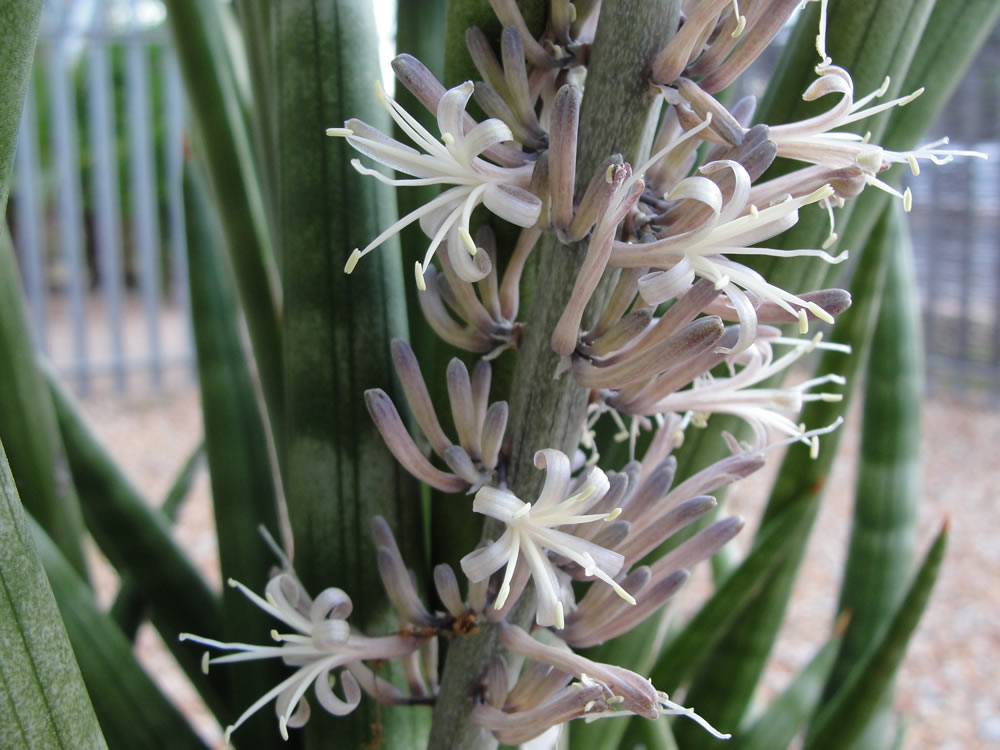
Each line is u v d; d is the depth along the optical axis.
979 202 1.20
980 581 0.77
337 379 0.16
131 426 1.18
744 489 0.98
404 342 0.13
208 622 0.22
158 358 1.33
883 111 0.16
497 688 0.13
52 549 0.18
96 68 1.23
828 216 0.16
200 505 0.93
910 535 0.28
